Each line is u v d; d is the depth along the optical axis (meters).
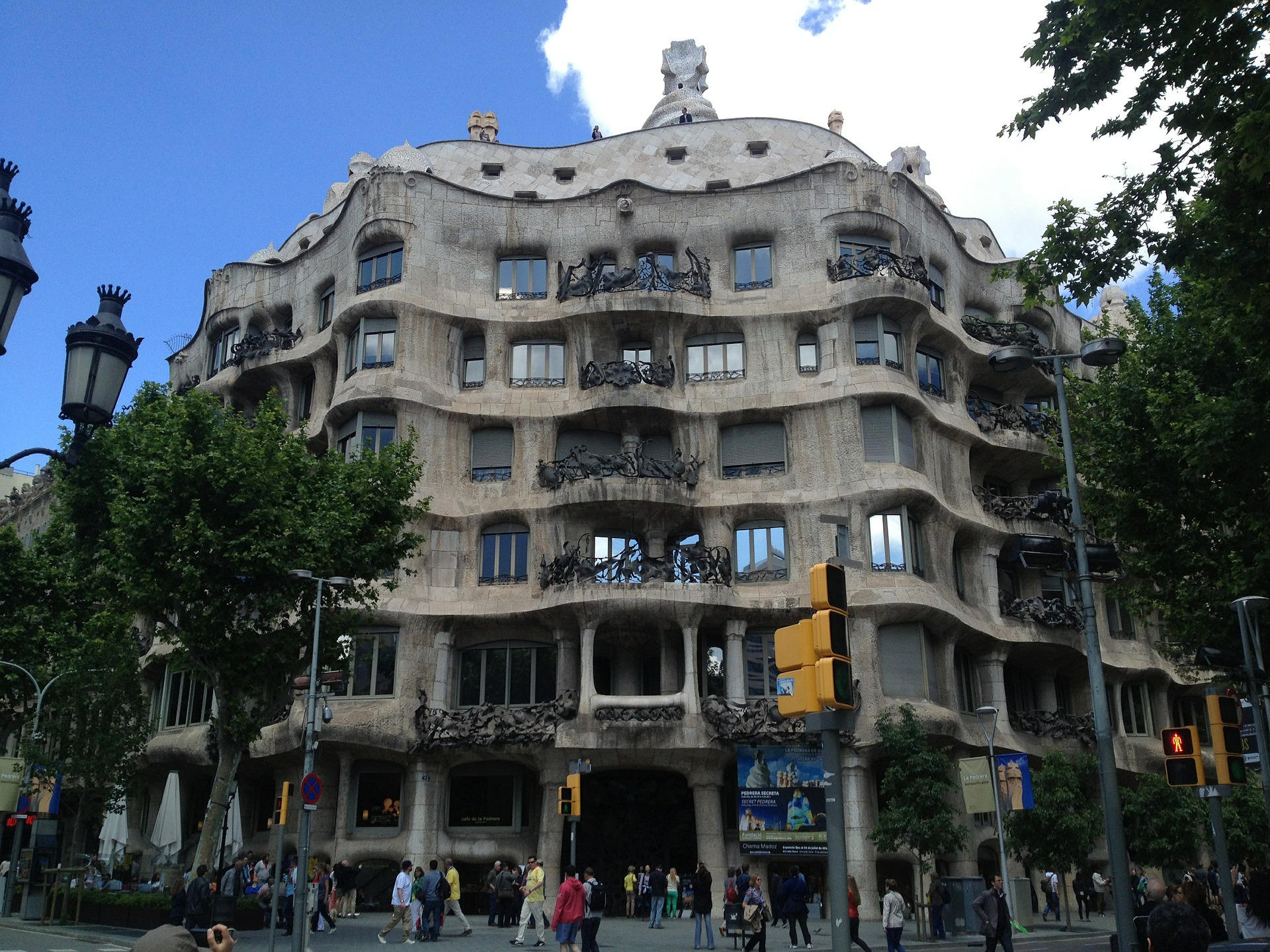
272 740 39.84
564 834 39.22
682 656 40.44
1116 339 21.23
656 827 40.41
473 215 45.12
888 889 23.92
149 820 47.84
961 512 44.38
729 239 44.97
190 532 29.52
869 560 40.47
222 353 51.84
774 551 41.38
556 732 37.59
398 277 43.75
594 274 43.72
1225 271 17.83
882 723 34.56
